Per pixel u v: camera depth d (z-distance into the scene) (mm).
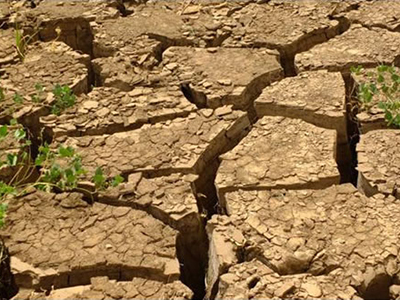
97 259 1663
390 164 1812
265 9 2402
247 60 2176
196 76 2121
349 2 2393
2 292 1690
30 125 2039
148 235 1709
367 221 1697
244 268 1630
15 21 2400
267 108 1995
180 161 1866
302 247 1655
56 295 1618
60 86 2078
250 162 1839
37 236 1716
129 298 1608
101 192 1798
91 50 2412
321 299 1573
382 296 1638
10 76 2162
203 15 2398
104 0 2475
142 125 1981
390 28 2275
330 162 1824
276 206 1736
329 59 2146
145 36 2307
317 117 1948
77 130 1971
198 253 1781
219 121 1964
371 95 1980
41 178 1838
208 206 1893
